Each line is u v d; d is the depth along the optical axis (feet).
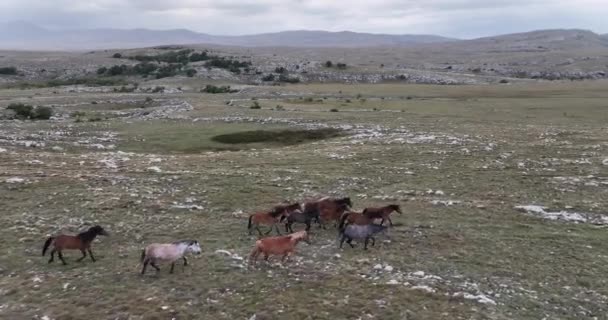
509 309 51.72
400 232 74.38
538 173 110.93
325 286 55.83
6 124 187.21
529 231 75.36
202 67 523.29
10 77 492.95
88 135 170.50
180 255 58.70
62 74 520.01
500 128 178.29
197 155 135.54
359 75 532.73
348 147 143.02
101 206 83.66
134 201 86.38
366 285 56.08
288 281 57.06
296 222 74.38
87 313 49.90
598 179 104.94
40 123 195.42
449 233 73.67
